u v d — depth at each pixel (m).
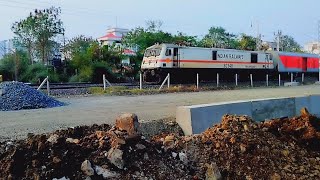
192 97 18.03
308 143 8.01
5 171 4.68
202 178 5.90
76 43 48.31
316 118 8.89
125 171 5.21
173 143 6.40
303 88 28.30
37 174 4.64
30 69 35.06
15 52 37.12
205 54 35.25
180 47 33.28
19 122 8.91
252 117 9.57
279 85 34.94
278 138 7.64
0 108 12.07
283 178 6.36
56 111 11.57
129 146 5.56
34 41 43.53
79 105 13.84
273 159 6.71
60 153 5.00
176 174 5.64
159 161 5.70
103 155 5.25
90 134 6.23
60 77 36.66
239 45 68.12
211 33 70.81
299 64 47.41
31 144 5.11
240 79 39.62
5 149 5.35
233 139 6.68
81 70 37.66
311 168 7.02
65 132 6.39
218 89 26.98
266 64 42.00
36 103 13.06
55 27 44.62
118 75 39.72
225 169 6.20
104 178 4.98
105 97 18.30
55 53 46.88
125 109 12.02
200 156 6.31
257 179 6.17
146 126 7.67
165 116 9.70
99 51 41.53
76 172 4.87
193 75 34.66
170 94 20.88
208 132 7.05
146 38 48.38
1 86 13.72
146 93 21.52
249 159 6.47
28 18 43.03
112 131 5.85
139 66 43.84
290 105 10.91
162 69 32.03
